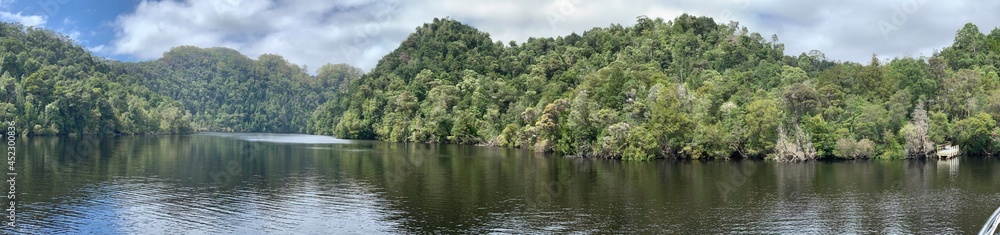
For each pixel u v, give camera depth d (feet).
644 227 157.58
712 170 282.36
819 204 190.39
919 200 198.18
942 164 320.29
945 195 208.33
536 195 204.03
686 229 155.74
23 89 566.36
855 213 176.76
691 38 645.51
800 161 330.13
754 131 336.49
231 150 413.39
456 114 539.70
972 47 534.37
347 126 650.02
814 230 155.33
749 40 647.97
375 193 206.18
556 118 391.65
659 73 510.99
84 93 609.01
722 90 408.46
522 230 153.69
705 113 360.48
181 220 160.86
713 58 596.29
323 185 224.12
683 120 338.75
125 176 242.37
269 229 152.25
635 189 218.79
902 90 378.32
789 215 173.58
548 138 392.88
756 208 183.62
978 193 213.05
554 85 517.14
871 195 208.33
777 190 218.59
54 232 146.41
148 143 483.51
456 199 195.42
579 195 204.54
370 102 642.63
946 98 397.39
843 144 338.34
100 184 217.97
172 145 465.47
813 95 345.92
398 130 568.82
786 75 480.23
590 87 442.50
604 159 343.05
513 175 259.39
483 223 160.97
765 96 380.99
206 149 421.18
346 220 163.12
